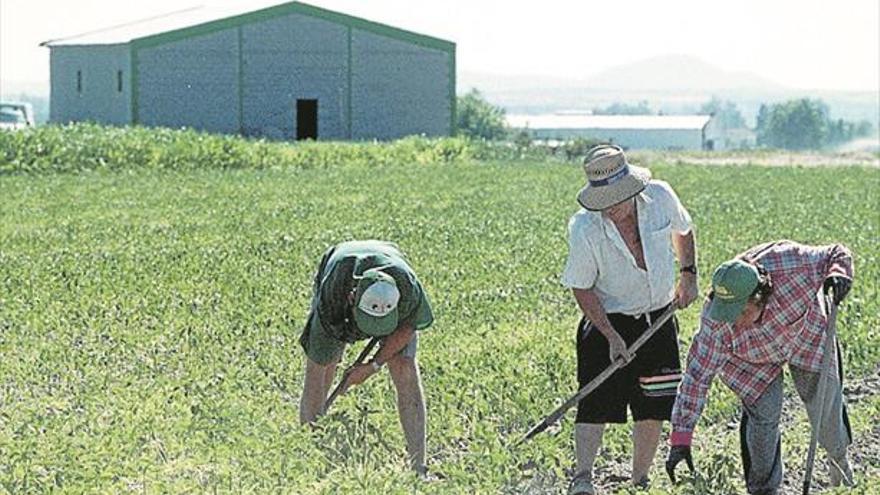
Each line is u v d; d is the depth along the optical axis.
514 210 60.16
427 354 27.14
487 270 39.09
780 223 53.97
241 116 122.56
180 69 120.56
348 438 19.72
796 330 18.00
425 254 42.91
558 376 24.97
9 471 19.05
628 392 18.89
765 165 112.19
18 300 34.00
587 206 18.25
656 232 18.58
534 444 20.59
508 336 29.39
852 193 73.00
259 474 18.80
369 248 18.94
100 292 35.47
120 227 52.81
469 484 19.09
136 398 23.86
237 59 122.12
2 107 126.56
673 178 88.12
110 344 28.81
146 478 19.05
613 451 21.31
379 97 126.44
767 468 18.73
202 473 19.27
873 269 39.00
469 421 22.39
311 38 124.06
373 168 96.94
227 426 21.16
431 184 79.38
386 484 18.36
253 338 28.97
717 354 18.09
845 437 19.08
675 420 18.12
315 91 124.50
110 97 124.38
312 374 19.72
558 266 40.19
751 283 17.16
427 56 127.12
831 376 18.56
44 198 67.06
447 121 127.88
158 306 33.03
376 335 18.22
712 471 19.20
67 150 87.06
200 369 26.28
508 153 121.06
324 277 18.89
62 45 131.88
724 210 60.53
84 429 21.69
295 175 87.31
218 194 70.50
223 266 40.31
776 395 18.61
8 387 25.25
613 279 18.67
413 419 19.69
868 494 18.31
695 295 19.12
